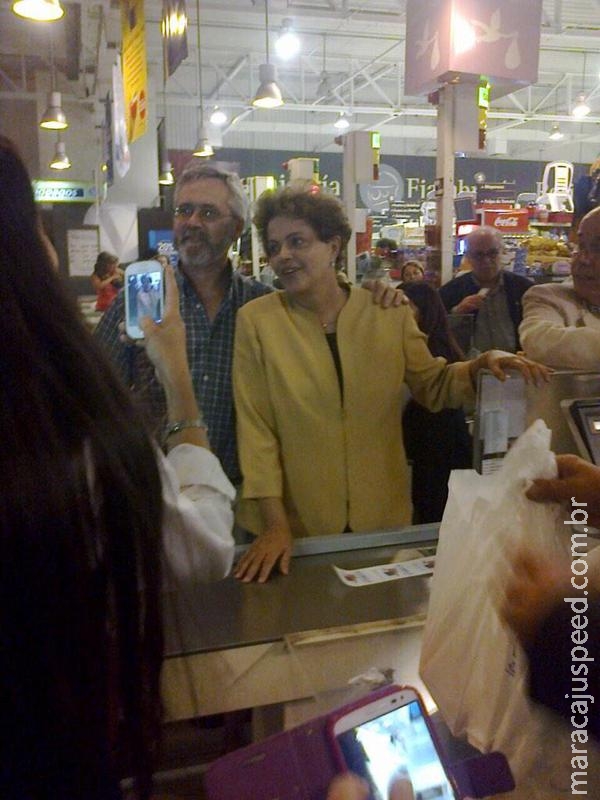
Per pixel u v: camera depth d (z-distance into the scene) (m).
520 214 6.57
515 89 4.45
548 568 0.62
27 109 11.37
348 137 4.66
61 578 0.45
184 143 16.88
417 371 1.55
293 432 1.48
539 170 17.11
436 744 0.70
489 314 3.12
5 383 0.45
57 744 0.46
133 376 1.47
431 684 0.85
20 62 11.19
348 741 0.66
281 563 1.24
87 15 7.76
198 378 1.72
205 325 1.74
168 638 0.76
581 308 1.59
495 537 0.78
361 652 1.01
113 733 0.52
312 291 1.48
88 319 0.58
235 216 1.75
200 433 0.93
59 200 11.60
